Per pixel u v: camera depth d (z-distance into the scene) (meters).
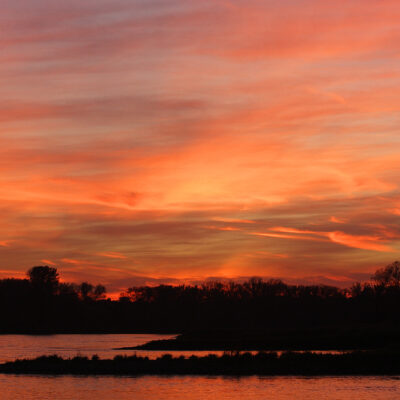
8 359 92.31
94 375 68.94
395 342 109.56
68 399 53.97
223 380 65.31
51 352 106.75
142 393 56.94
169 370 71.31
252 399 53.75
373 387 60.31
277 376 68.44
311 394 56.25
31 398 54.47
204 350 108.00
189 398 54.44
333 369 72.06
